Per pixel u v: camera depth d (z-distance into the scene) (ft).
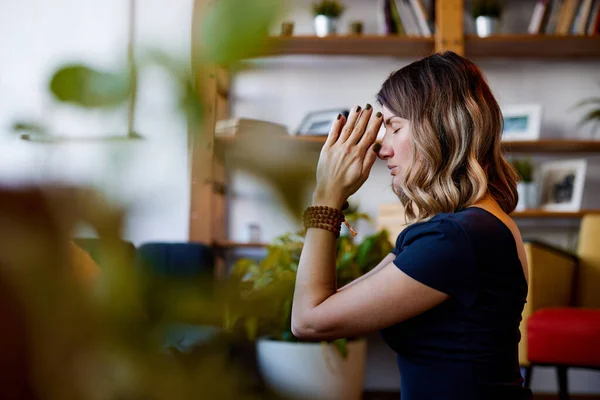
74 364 0.67
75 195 0.68
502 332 3.34
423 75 3.71
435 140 3.58
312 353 8.75
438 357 3.33
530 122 11.36
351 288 3.28
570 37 11.05
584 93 11.89
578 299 9.70
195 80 0.70
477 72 3.77
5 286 0.65
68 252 0.67
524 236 11.81
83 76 0.68
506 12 11.89
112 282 0.69
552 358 8.02
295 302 3.25
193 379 0.75
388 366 11.87
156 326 0.74
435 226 3.31
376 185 11.87
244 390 0.80
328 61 11.94
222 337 0.81
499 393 3.29
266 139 0.74
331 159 3.24
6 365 0.65
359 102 11.92
